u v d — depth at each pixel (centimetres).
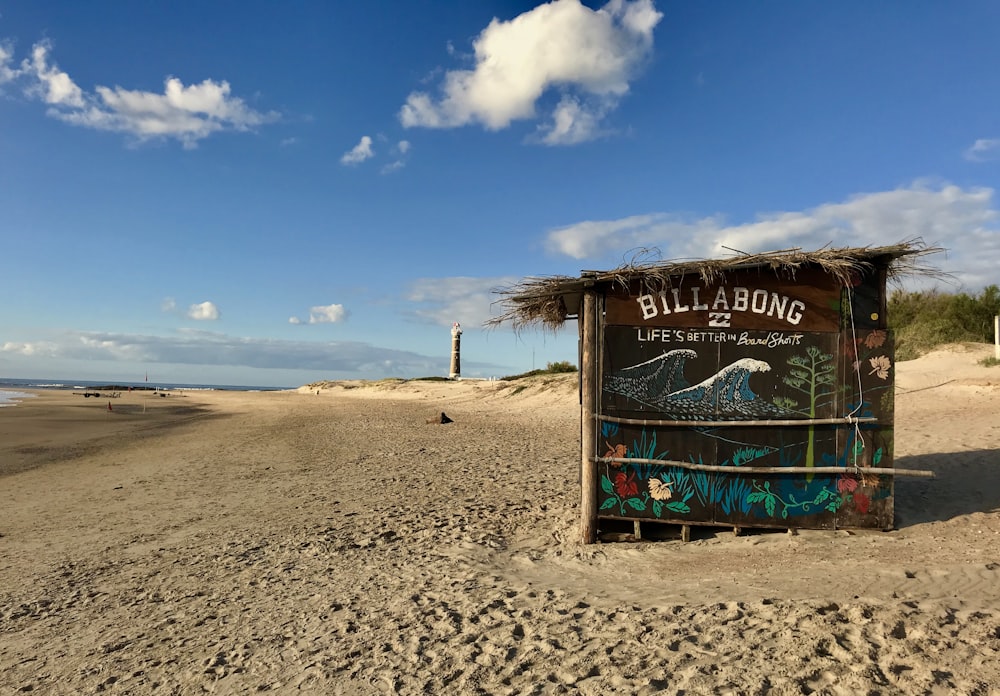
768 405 645
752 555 588
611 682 371
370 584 612
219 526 926
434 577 614
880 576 490
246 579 661
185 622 557
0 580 721
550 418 2383
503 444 1720
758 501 646
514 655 424
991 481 786
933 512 690
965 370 1734
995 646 367
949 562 512
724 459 651
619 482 672
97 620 581
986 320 2134
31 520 1065
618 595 518
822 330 638
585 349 679
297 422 3022
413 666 423
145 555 789
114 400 6200
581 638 439
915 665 354
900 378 1806
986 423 1173
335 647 470
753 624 427
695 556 604
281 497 1135
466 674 403
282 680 424
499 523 828
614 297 672
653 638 425
